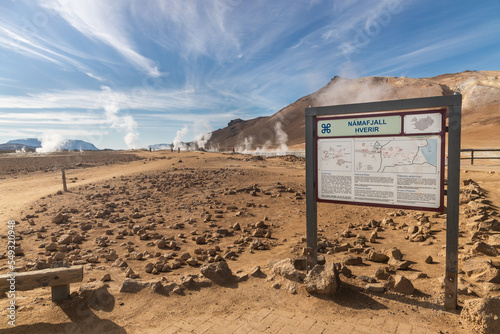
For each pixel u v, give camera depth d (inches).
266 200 502.9
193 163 1003.3
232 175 725.9
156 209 450.6
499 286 161.6
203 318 145.4
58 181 794.8
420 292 164.2
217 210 435.2
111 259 252.8
